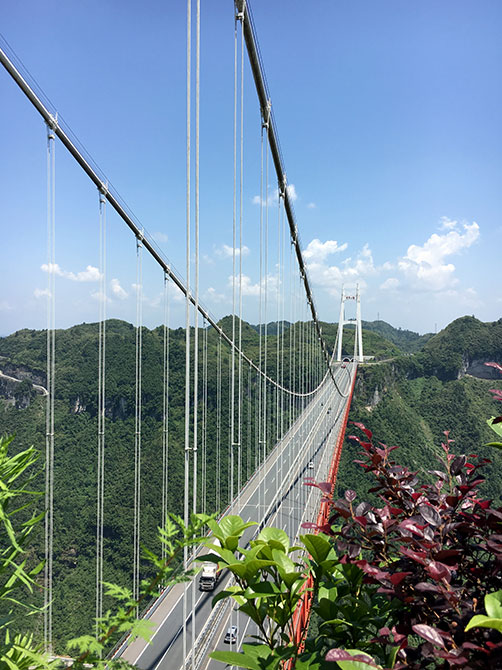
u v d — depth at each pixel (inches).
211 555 58.7
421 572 53.6
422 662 46.1
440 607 47.3
